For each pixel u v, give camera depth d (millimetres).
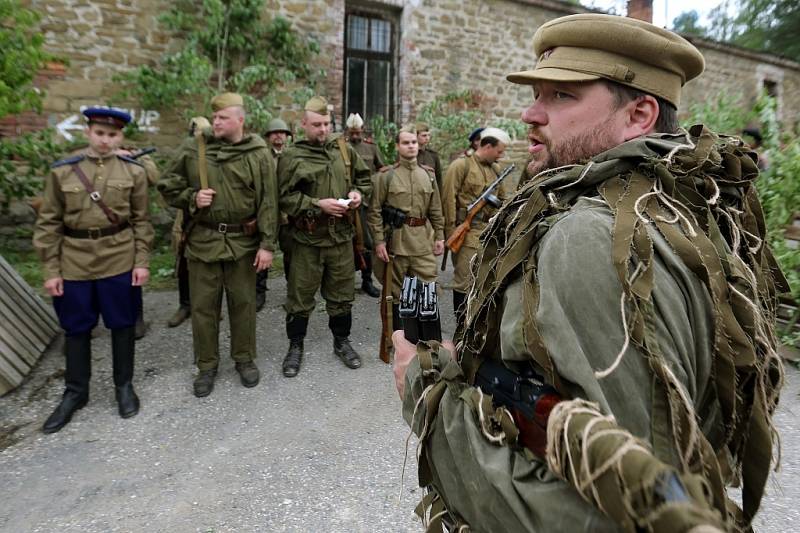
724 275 665
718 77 9984
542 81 811
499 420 683
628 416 571
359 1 7352
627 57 770
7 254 5832
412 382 872
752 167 818
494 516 660
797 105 11312
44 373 3422
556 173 813
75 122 6145
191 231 3164
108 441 2715
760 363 662
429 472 810
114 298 2891
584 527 540
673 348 597
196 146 3141
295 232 3490
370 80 7676
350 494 2316
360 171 3750
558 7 8352
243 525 2121
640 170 736
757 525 2055
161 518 2156
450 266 6422
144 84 6223
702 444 575
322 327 4332
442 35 7777
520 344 678
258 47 6785
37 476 2424
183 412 3006
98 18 6117
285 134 5496
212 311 3221
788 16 11719
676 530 404
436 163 5977
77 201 2766
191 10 6469
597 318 602
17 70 4258
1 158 5391
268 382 3389
